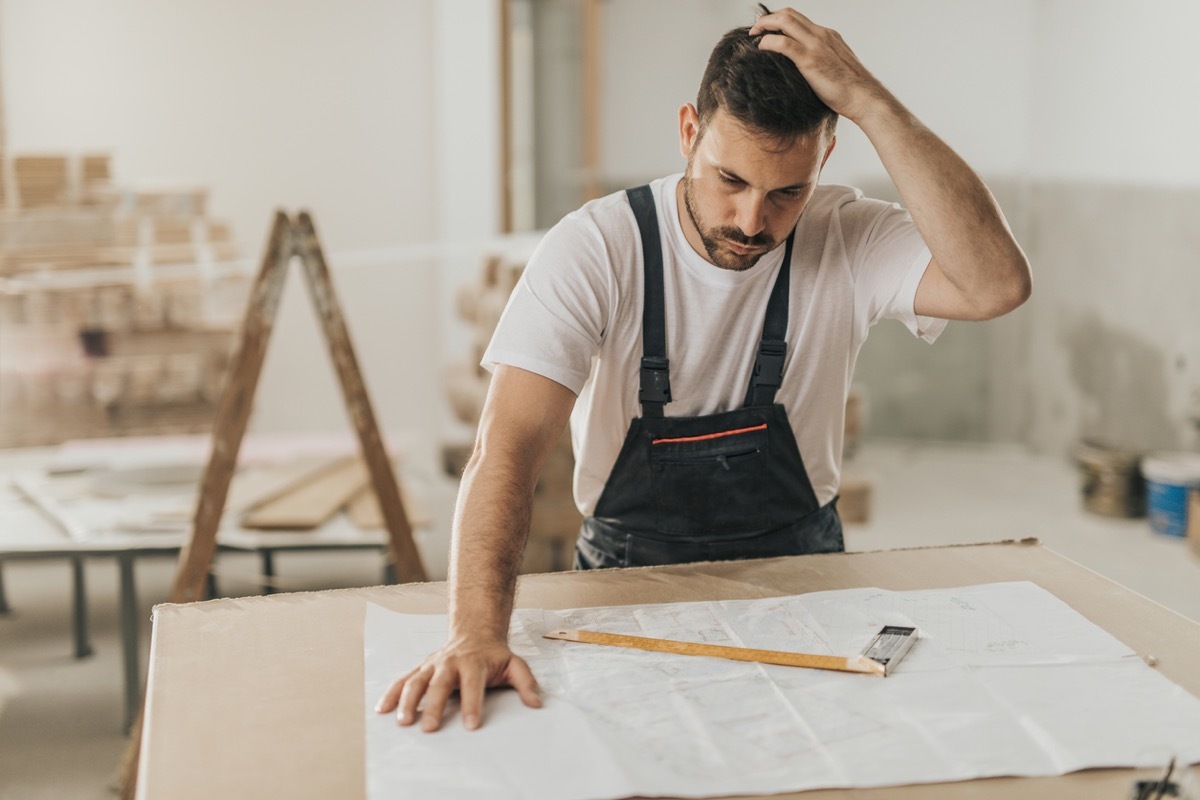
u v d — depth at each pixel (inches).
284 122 230.4
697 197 58.9
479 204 241.1
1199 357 192.5
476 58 236.4
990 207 59.5
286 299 235.5
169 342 184.7
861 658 48.2
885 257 66.4
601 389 68.1
